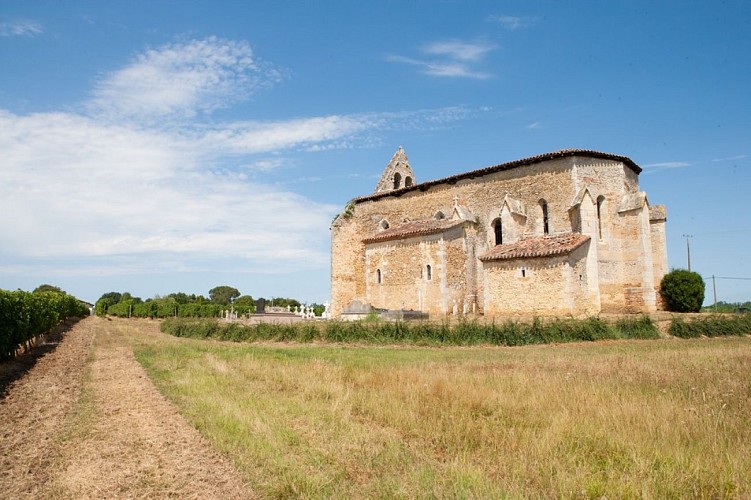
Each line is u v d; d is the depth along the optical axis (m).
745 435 7.68
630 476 6.06
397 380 12.62
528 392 10.77
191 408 10.22
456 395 10.45
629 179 33.75
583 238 28.52
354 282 43.41
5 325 18.61
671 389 10.88
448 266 32.94
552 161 31.86
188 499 5.94
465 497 5.54
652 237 33.88
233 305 66.44
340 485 6.18
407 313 30.33
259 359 17.83
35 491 6.30
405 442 7.88
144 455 7.50
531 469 6.46
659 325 26.91
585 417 8.58
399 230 36.47
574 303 27.38
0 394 12.44
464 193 36.66
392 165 48.31
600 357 17.17
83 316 72.56
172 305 69.56
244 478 6.46
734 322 27.02
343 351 21.91
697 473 6.03
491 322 26.94
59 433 8.83
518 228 32.62
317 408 9.88
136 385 13.24
